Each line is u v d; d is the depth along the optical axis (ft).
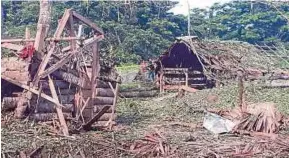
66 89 43.21
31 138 34.86
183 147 38.32
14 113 38.60
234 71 96.32
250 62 101.30
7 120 37.17
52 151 33.19
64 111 42.83
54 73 41.88
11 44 40.65
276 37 169.89
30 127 37.22
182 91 96.43
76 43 44.98
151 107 76.54
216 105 74.49
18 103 38.70
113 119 50.16
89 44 45.78
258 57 104.32
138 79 121.19
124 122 55.11
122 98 87.20
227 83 94.89
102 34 47.73
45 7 42.70
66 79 42.70
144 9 153.48
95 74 46.62
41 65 39.47
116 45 135.85
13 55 41.91
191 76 112.27
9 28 99.09
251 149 38.27
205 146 39.04
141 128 48.85
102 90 49.57
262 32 176.14
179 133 45.78
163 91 110.32
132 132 44.91
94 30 47.67
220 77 97.96
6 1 113.80
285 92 86.84
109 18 142.41
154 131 45.27
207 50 105.50
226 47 108.78
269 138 43.19
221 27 178.60
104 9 140.97
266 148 38.75
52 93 39.75
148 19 159.22
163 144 38.70
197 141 41.57
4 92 39.60
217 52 104.53
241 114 52.08
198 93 90.38
